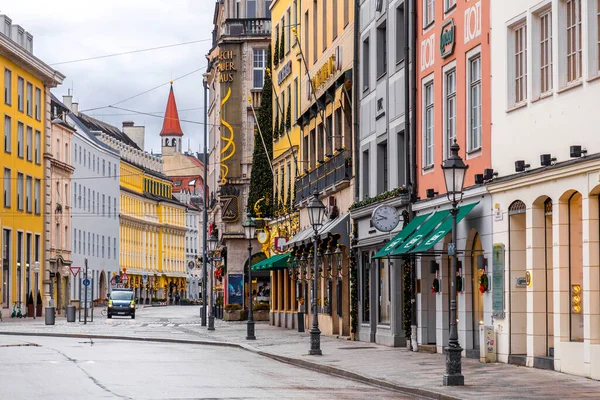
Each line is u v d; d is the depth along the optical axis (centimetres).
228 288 8525
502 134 3145
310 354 3753
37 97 11438
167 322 8412
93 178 15475
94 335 5666
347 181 4984
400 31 4238
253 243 8544
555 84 2800
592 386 2408
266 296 8512
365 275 4700
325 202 5541
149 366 3262
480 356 3186
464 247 3422
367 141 4681
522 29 3073
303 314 6003
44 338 5562
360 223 4709
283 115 6869
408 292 3962
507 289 3089
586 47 2633
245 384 2628
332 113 5388
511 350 3075
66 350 4191
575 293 2742
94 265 15500
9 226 10419
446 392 2317
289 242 6122
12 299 10444
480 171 3319
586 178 2612
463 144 3475
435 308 3884
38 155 11456
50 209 12106
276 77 7369
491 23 3241
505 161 3122
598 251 2595
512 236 3075
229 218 8762
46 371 3005
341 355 3716
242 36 9000
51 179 12388
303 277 6256
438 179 3731
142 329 6644
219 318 9150
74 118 15138
